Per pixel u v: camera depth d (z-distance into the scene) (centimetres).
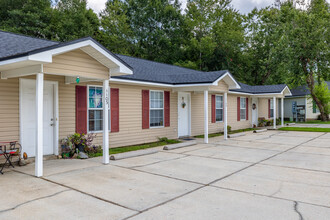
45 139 729
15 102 649
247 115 1822
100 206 383
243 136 1317
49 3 2784
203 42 2702
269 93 1712
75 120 793
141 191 453
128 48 2911
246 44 2886
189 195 434
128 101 975
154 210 370
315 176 559
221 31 2805
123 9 3164
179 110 1241
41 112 532
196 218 343
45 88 726
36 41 733
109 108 898
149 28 3084
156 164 668
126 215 352
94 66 620
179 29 3069
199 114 1369
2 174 552
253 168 631
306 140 1159
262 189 468
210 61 2800
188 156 782
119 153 796
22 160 643
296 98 2691
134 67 1103
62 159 721
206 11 3075
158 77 1088
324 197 426
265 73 2866
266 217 346
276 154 820
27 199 408
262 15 2852
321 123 2214
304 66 2291
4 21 2420
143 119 1038
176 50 2930
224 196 430
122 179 527
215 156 784
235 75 2838
